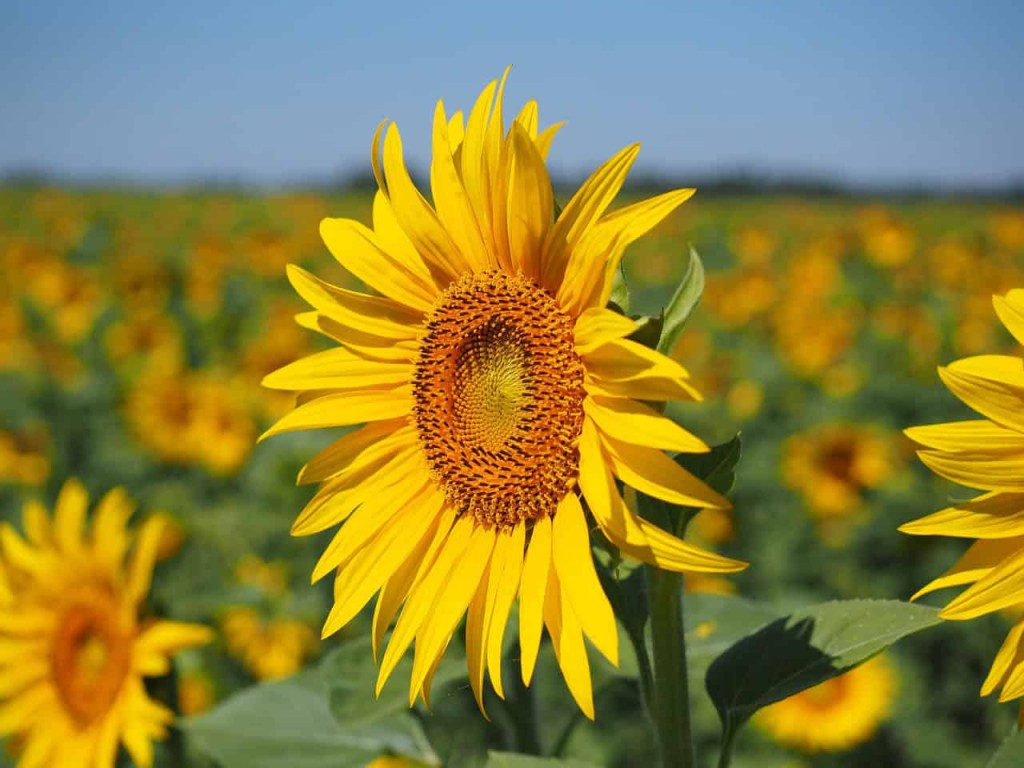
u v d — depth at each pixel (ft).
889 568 25.82
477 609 6.90
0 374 36.86
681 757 7.14
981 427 5.79
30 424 32.19
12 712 12.42
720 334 45.91
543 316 6.81
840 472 27.12
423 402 7.41
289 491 23.07
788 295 47.60
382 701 9.02
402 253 7.54
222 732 10.07
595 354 6.23
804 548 26.30
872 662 19.52
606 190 6.37
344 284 54.65
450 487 7.21
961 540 25.76
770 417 35.17
